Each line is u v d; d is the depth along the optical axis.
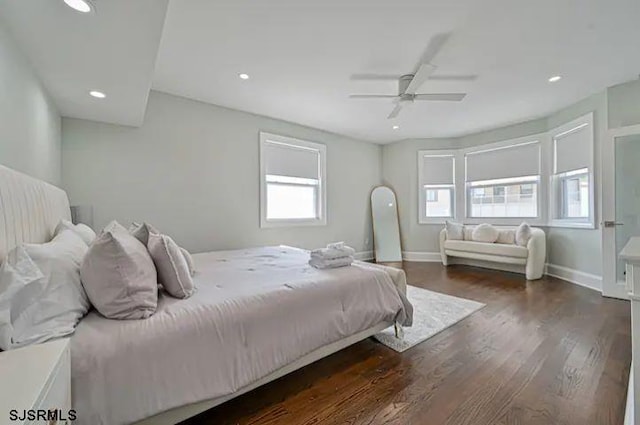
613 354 2.12
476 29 2.39
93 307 1.35
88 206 3.02
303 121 4.85
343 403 1.63
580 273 4.12
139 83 2.41
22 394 0.64
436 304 3.27
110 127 3.33
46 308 1.13
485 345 2.29
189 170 3.85
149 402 1.18
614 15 2.21
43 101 2.43
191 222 3.87
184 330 1.32
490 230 5.10
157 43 1.87
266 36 2.47
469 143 5.76
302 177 5.11
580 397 1.65
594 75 3.24
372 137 5.92
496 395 1.68
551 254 4.67
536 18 2.25
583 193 4.16
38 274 1.13
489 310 3.07
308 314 1.78
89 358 1.08
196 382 1.30
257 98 3.83
